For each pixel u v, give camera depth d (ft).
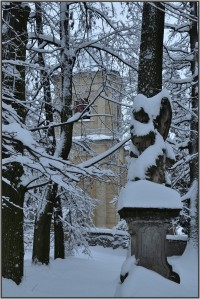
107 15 43.91
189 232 51.72
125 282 22.22
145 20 28.91
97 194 83.25
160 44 28.71
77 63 46.62
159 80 28.40
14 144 27.22
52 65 44.50
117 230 70.79
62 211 53.16
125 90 48.98
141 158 24.88
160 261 23.62
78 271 42.09
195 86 52.13
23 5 33.91
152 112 25.66
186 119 53.52
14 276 30.17
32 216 57.52
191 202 52.34
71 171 28.07
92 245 71.10
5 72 29.53
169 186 25.31
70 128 42.06
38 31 43.50
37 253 43.14
